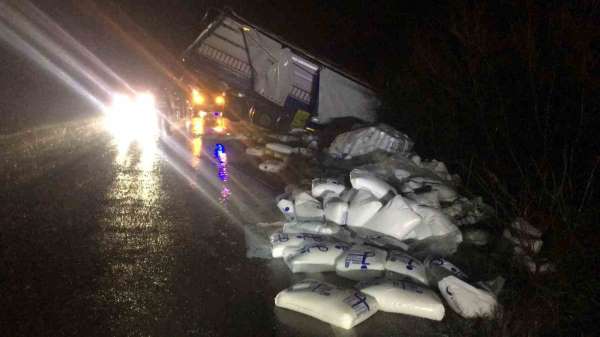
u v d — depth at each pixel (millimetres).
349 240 5324
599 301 4379
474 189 7273
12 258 4758
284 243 5129
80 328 3736
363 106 11812
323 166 8875
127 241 5309
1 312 3875
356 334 3875
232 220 6121
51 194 6652
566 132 5965
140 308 4059
